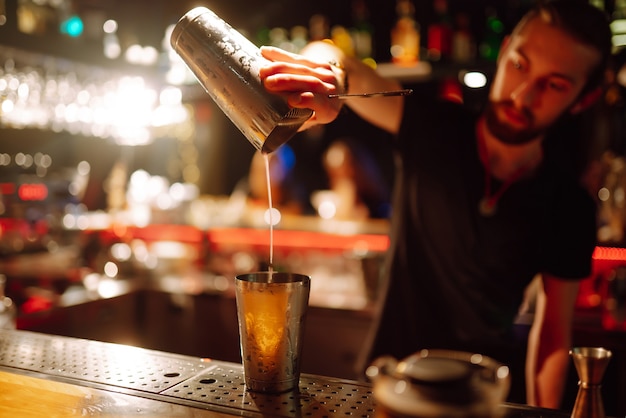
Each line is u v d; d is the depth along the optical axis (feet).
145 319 10.03
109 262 10.39
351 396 3.18
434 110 6.38
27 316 7.73
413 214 6.38
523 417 2.98
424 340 6.27
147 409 2.98
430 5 11.79
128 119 10.91
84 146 14.83
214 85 3.44
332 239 11.57
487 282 6.17
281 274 3.41
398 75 9.43
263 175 15.03
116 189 14.52
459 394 1.81
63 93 9.34
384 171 15.12
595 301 8.33
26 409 2.98
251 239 12.26
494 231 6.10
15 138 13.71
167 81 10.24
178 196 14.34
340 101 3.98
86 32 9.52
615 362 7.48
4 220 10.76
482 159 6.14
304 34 12.35
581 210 6.17
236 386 3.32
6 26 6.97
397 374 1.95
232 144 16.49
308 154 16.01
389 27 12.55
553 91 5.79
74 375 3.47
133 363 3.71
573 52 5.67
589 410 2.61
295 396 3.18
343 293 9.40
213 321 9.65
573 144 9.19
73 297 8.73
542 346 6.10
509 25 10.85
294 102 3.21
